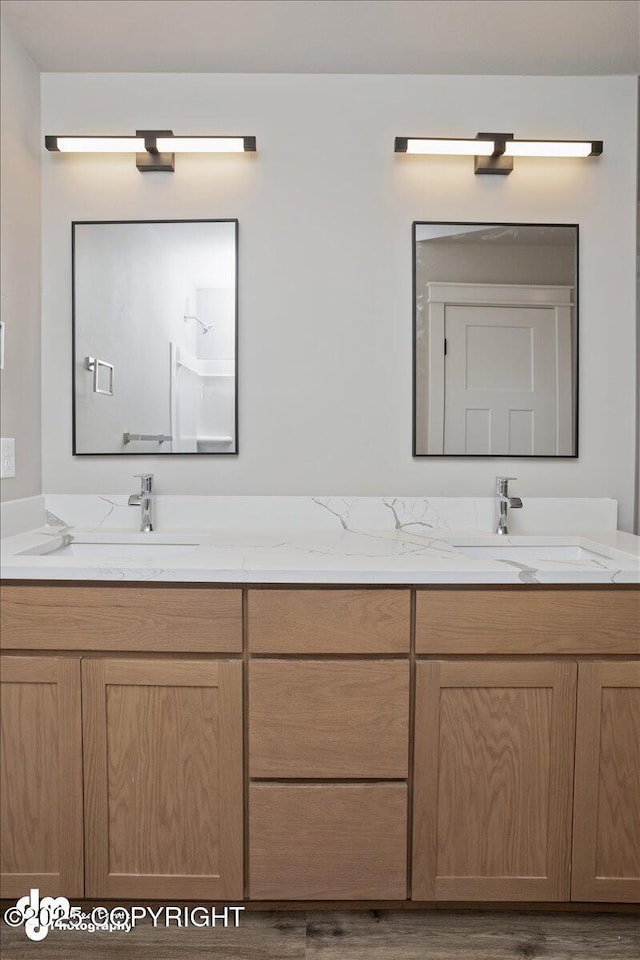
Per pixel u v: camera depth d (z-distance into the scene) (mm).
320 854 1409
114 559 1465
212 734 1404
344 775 1403
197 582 1396
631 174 1983
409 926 1444
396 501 1962
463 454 1990
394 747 1400
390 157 1967
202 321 1967
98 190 1960
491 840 1416
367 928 1438
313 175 1966
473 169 1968
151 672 1396
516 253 1978
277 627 1393
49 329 1976
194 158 1958
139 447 1978
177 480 1989
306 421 1987
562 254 1980
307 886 1414
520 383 1988
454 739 1404
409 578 1374
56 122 1953
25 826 1424
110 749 1412
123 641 1402
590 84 1975
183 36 1779
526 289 1981
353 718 1396
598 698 1399
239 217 1966
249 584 1399
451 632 1396
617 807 1417
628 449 2008
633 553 1560
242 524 1962
